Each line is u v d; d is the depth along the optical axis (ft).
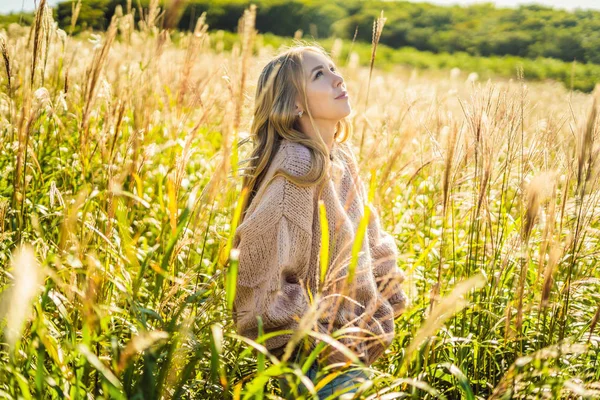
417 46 135.54
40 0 7.86
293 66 7.38
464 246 9.43
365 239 7.20
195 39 9.55
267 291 6.50
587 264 9.41
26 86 7.90
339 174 7.52
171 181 6.97
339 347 5.29
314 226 6.98
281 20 138.31
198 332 6.70
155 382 5.80
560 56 114.52
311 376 6.71
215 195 5.98
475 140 7.92
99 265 6.05
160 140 13.10
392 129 12.78
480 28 134.10
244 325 6.70
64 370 5.80
